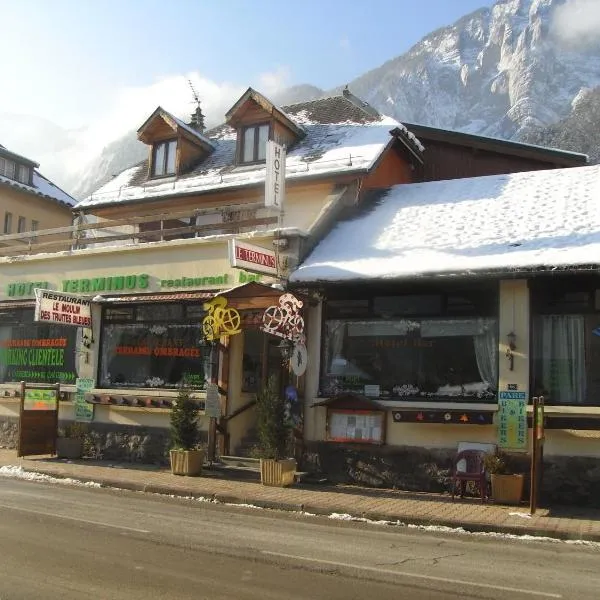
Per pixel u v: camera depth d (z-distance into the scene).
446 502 11.93
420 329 13.67
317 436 14.25
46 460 16.28
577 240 13.02
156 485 12.98
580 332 12.44
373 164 17.47
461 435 12.97
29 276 19.25
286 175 17.84
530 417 12.32
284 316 13.35
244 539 8.65
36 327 19.08
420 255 13.88
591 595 6.54
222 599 5.90
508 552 8.66
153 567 6.93
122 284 17.44
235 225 15.99
